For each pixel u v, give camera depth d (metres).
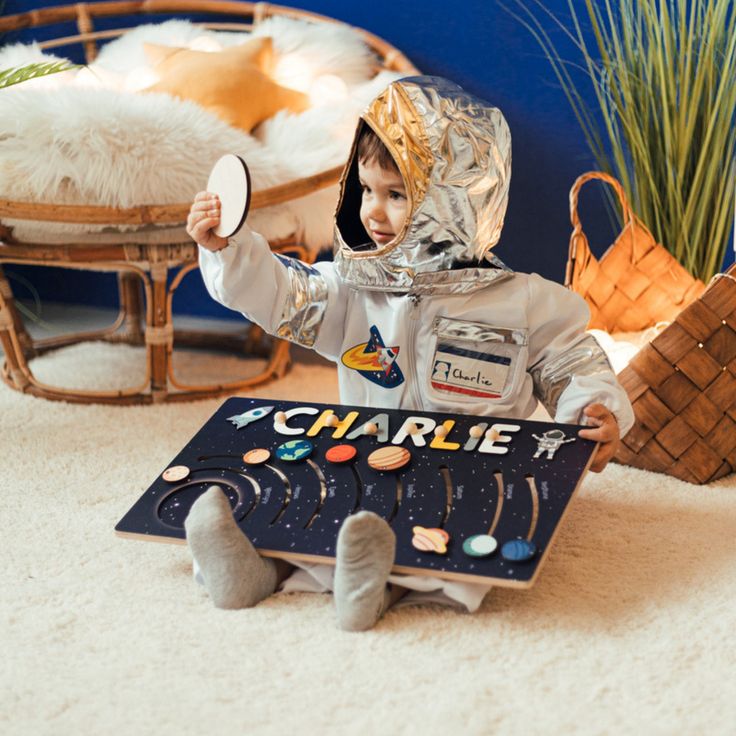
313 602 1.08
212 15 2.15
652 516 1.29
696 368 1.36
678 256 1.77
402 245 1.23
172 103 1.63
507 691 0.92
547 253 2.02
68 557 1.19
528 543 1.00
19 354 1.77
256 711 0.89
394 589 1.05
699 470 1.39
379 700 0.90
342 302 1.31
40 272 2.37
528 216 2.00
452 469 1.13
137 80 1.90
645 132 1.73
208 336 2.07
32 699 0.92
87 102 1.56
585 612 1.05
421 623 1.03
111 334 2.07
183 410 1.72
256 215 1.68
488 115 1.24
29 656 0.99
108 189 1.54
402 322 1.26
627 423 1.22
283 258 1.32
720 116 1.66
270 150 1.68
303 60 1.94
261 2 2.10
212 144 1.61
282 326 1.30
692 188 1.71
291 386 1.85
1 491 1.38
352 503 1.09
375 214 1.24
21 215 1.54
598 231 1.97
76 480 1.42
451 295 1.25
